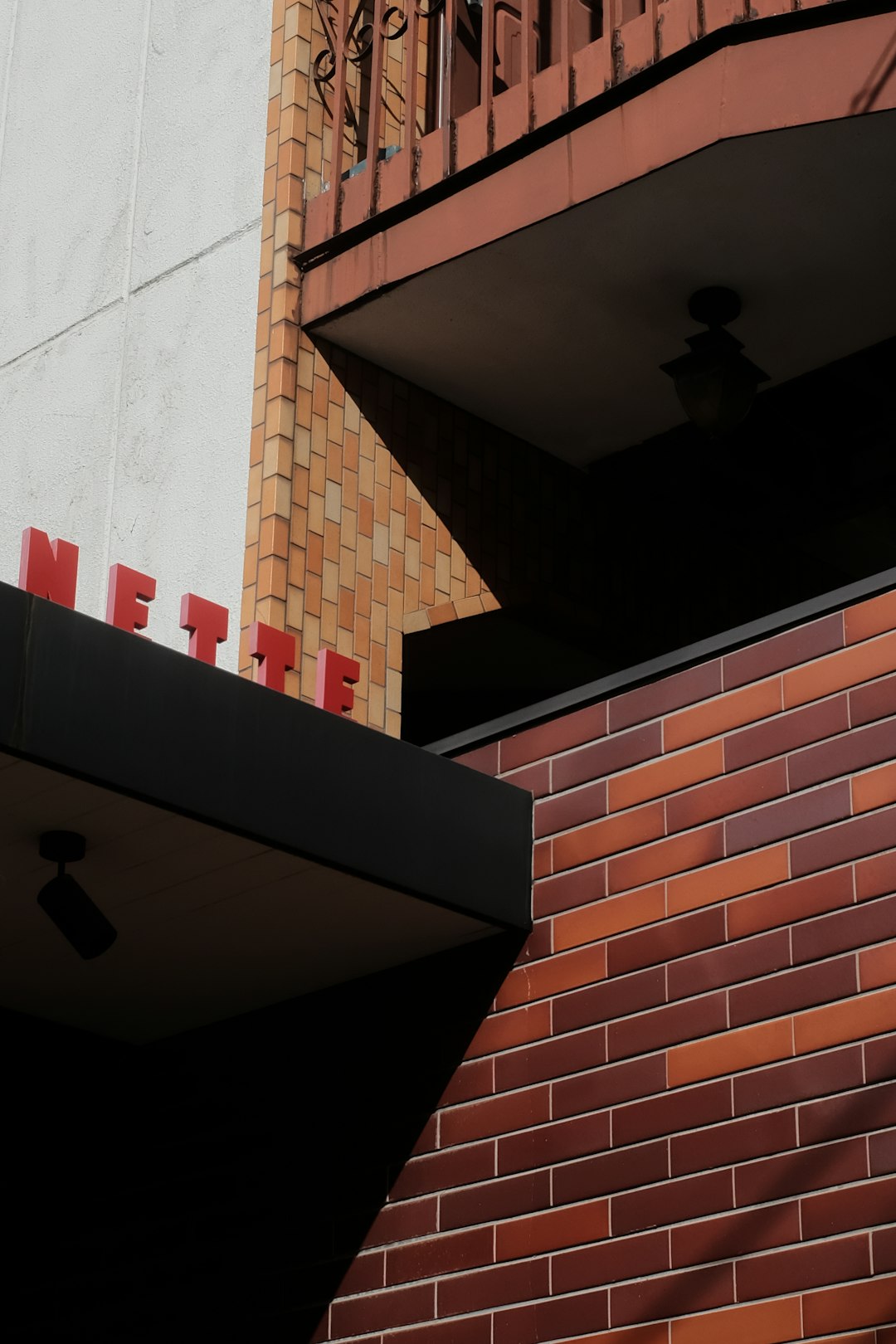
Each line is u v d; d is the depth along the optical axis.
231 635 6.04
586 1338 4.82
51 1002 6.18
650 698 5.38
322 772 5.07
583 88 5.68
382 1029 5.75
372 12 6.84
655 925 5.11
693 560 7.55
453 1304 5.18
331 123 6.67
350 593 6.18
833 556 8.09
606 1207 4.91
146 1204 6.20
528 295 6.11
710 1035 4.85
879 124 5.19
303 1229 5.69
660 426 6.87
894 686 4.77
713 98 5.34
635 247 5.86
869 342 6.36
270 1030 6.12
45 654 4.55
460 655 7.41
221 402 6.47
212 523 6.31
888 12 5.16
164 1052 6.46
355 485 6.32
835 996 4.61
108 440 6.93
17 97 8.05
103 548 6.75
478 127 5.98
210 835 4.95
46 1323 6.29
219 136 6.93
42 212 7.66
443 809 5.34
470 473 6.73
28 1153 6.44
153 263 7.03
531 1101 5.23
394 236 6.13
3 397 7.50
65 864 5.05
